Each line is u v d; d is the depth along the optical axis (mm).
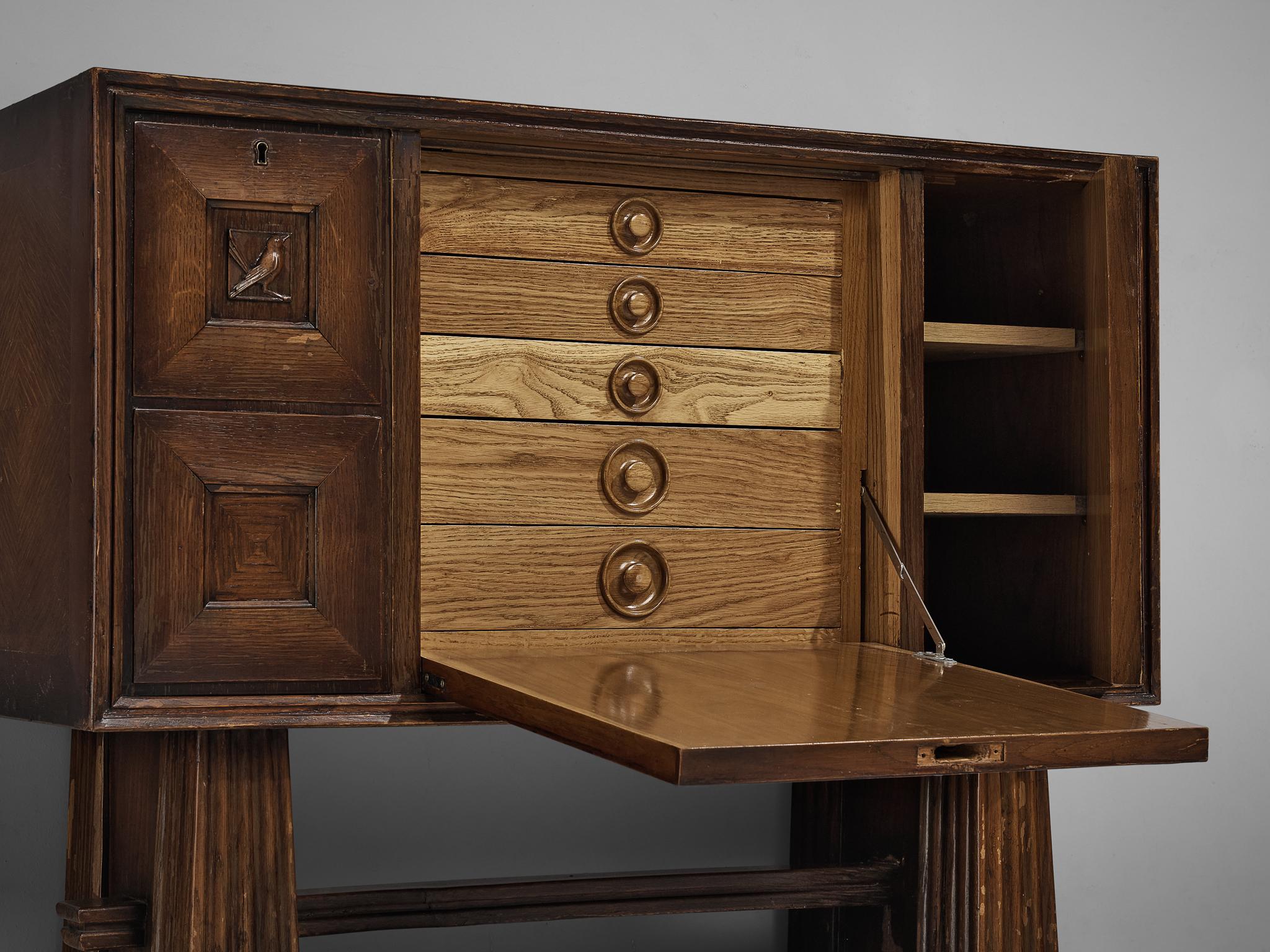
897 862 1939
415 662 1640
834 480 1933
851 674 1671
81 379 1499
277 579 1586
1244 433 2650
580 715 1358
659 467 1851
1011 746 1366
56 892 2068
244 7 2125
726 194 1879
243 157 1572
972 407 2258
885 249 1896
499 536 1774
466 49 2234
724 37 2377
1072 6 2586
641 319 1836
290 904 1615
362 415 1618
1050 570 2084
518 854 2273
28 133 1608
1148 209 1972
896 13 2479
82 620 1493
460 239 1758
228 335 1564
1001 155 1903
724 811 2385
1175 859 2605
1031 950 1793
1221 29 2660
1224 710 2633
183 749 1595
